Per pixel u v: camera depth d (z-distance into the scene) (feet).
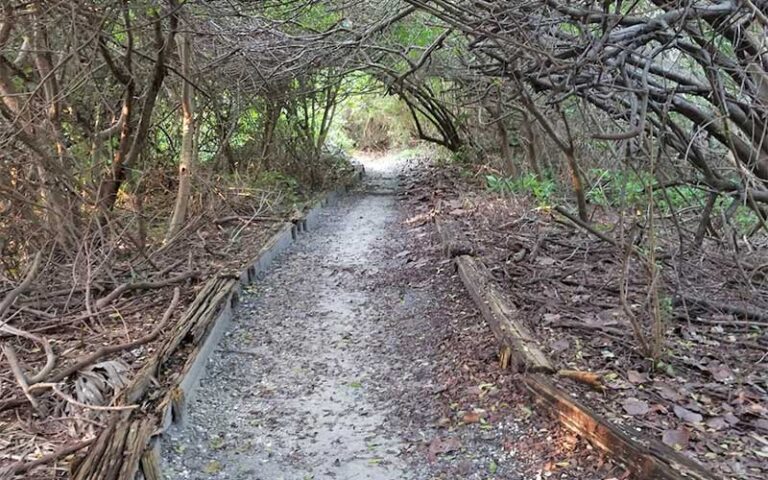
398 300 21.40
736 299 17.81
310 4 20.79
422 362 16.24
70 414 12.55
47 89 21.38
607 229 23.72
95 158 23.49
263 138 43.11
